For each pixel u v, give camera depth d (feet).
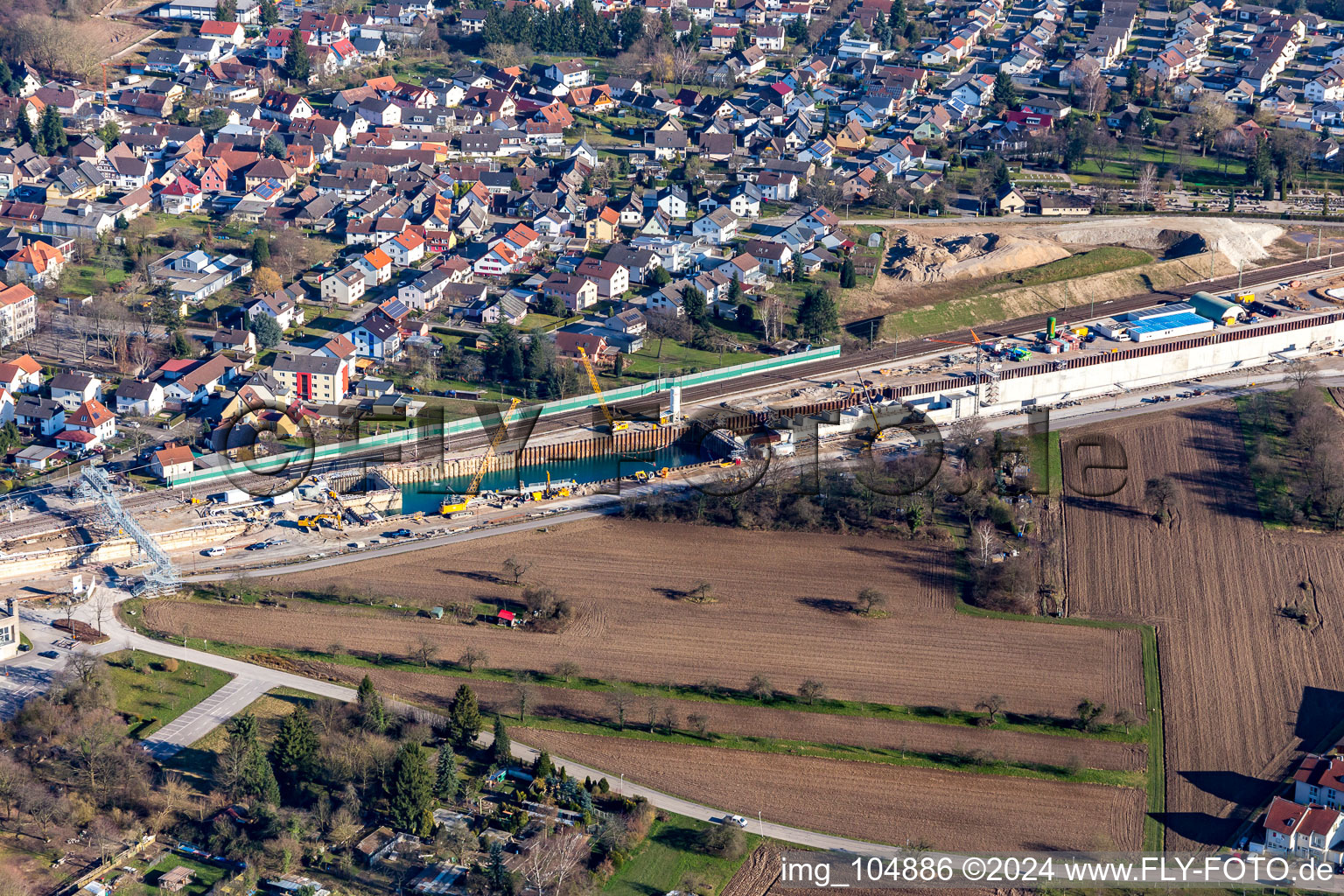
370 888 646.74
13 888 632.79
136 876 648.38
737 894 651.25
